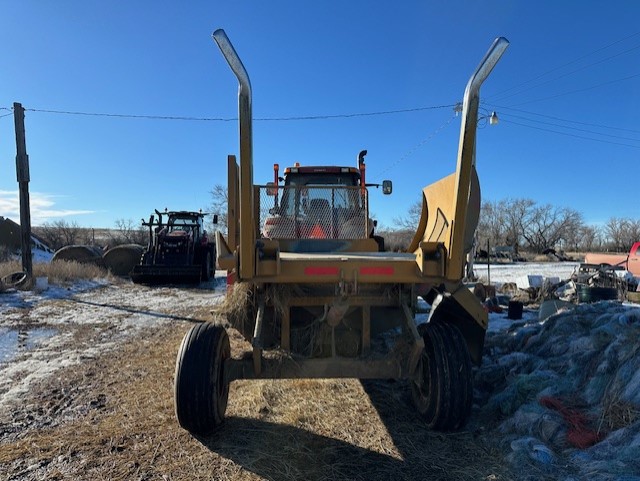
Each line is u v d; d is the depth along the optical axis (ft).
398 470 10.32
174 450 11.23
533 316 27.73
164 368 18.10
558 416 11.57
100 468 10.43
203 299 37.88
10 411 13.73
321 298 13.11
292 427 12.49
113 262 54.70
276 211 16.94
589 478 9.24
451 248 11.07
